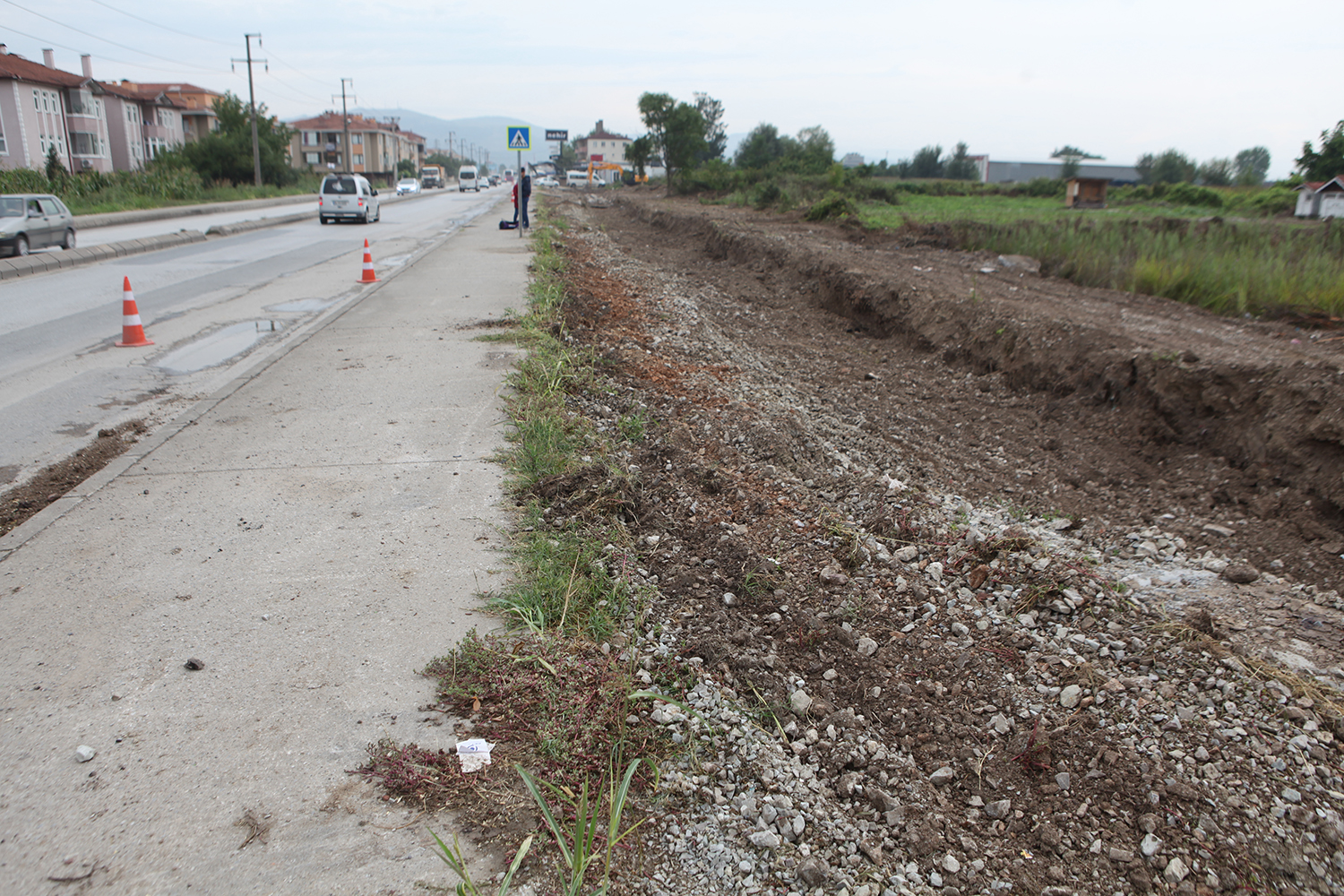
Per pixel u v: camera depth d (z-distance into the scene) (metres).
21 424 7.10
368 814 2.64
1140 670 3.84
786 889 2.58
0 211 18.94
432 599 3.92
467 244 21.39
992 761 3.33
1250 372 7.28
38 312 12.52
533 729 3.08
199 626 3.67
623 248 24.25
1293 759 3.27
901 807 3.00
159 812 2.62
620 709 3.21
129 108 71.88
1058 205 36.97
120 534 4.58
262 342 10.32
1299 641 4.37
